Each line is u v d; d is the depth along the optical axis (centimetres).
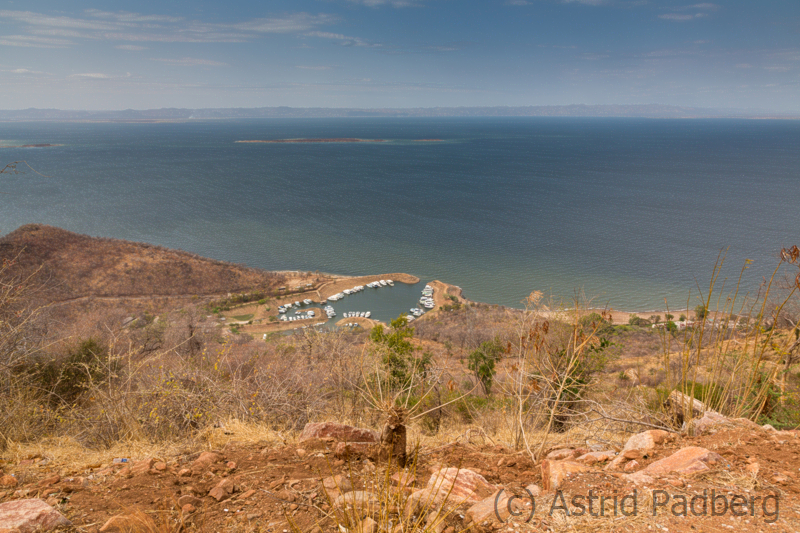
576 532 246
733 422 445
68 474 356
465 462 419
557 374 523
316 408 625
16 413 497
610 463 369
